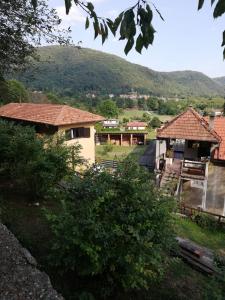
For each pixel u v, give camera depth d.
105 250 5.25
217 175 16.20
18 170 9.46
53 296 5.05
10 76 10.12
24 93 40.00
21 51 9.24
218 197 16.33
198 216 14.23
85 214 5.46
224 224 13.67
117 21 2.09
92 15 2.33
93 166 6.85
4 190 11.08
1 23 8.16
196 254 9.21
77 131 21.36
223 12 1.68
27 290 5.12
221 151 15.98
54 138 11.33
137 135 55.44
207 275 7.97
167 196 6.44
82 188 5.97
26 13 8.19
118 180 6.12
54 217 5.68
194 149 18.25
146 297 6.13
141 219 5.53
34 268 5.83
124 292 6.07
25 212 9.18
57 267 6.23
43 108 23.38
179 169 17.45
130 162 6.72
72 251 5.39
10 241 6.78
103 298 5.69
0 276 5.43
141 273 5.75
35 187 9.65
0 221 7.80
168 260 6.11
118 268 5.59
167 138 17.44
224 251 11.44
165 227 5.82
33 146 9.66
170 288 6.73
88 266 5.34
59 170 9.53
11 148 9.87
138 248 5.26
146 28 2.04
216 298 4.62
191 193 17.12
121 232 5.18
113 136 56.03
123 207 5.68
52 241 6.29
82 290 5.73
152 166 20.36
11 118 23.84
